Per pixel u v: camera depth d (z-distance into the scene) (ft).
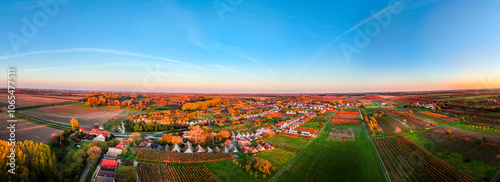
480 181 194.18
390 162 260.42
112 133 437.58
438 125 374.22
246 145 346.33
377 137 376.89
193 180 221.66
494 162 215.72
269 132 428.15
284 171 246.27
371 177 224.53
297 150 321.93
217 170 246.68
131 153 293.84
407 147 304.71
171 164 259.39
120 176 221.05
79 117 575.38
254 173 237.66
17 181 189.78
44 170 208.74
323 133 435.94
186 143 348.59
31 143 245.65
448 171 220.23
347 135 409.28
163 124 504.84
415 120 451.53
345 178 225.56
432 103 556.92
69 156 260.21
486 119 326.24
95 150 258.16
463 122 352.08
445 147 278.26
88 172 231.91
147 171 237.66
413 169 236.22
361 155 288.92
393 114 558.56
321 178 227.20
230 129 504.43
